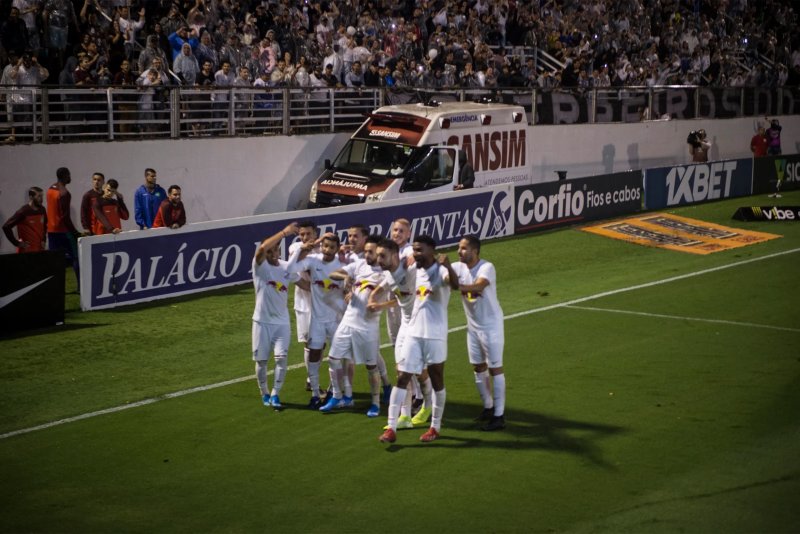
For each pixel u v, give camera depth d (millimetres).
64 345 16281
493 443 11953
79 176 23344
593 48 40094
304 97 29000
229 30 28156
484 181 28453
